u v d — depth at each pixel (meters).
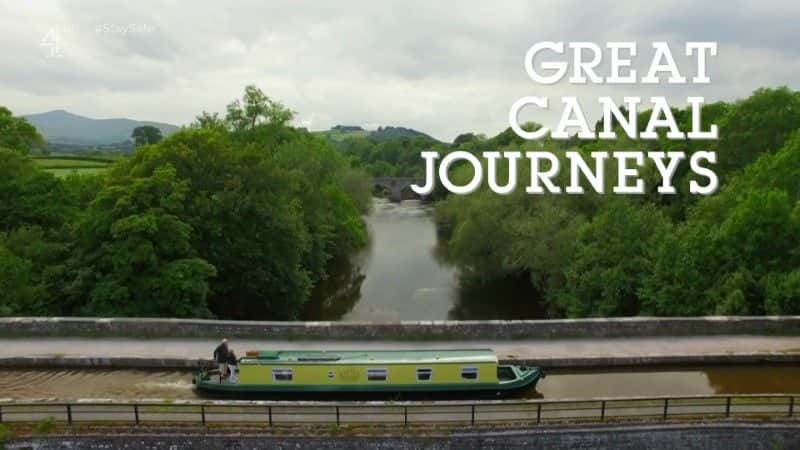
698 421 17.52
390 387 19.97
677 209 54.72
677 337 24.92
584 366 22.64
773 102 50.84
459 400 20.06
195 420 17.41
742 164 51.59
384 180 134.38
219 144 40.47
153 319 24.73
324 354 20.67
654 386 21.11
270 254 40.31
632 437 17.33
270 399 19.98
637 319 25.09
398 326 24.75
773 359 23.03
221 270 38.69
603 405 17.44
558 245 45.97
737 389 20.83
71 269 33.22
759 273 31.67
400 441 16.91
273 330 24.62
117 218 32.94
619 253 40.47
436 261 70.44
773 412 18.02
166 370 22.20
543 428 17.14
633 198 50.62
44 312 32.12
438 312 50.84
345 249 67.06
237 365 20.86
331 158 68.19
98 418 17.52
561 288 45.53
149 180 33.66
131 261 31.50
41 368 22.28
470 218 56.12
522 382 20.12
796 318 25.36
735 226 33.34
